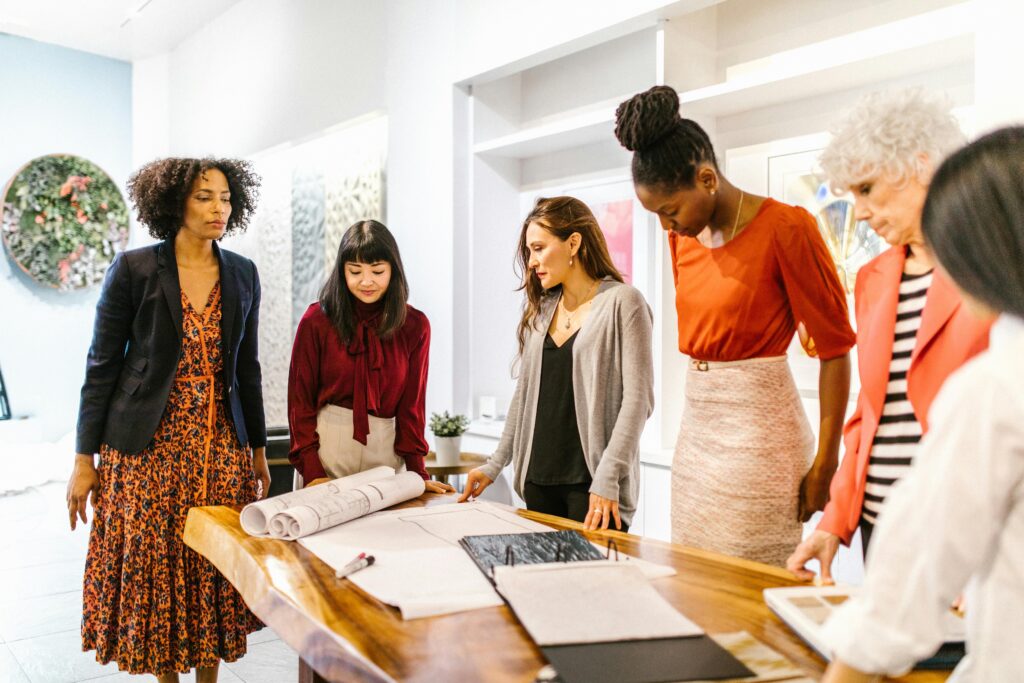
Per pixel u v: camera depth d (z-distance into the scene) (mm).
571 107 3814
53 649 3158
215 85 6605
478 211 4008
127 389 2334
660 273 3020
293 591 1227
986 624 723
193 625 2381
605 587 1148
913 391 1354
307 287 5602
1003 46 2018
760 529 1638
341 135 5172
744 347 1663
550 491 2229
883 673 737
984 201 708
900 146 1274
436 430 3512
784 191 2854
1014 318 713
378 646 1008
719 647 968
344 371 2287
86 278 7395
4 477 6047
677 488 1805
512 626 1075
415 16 4242
